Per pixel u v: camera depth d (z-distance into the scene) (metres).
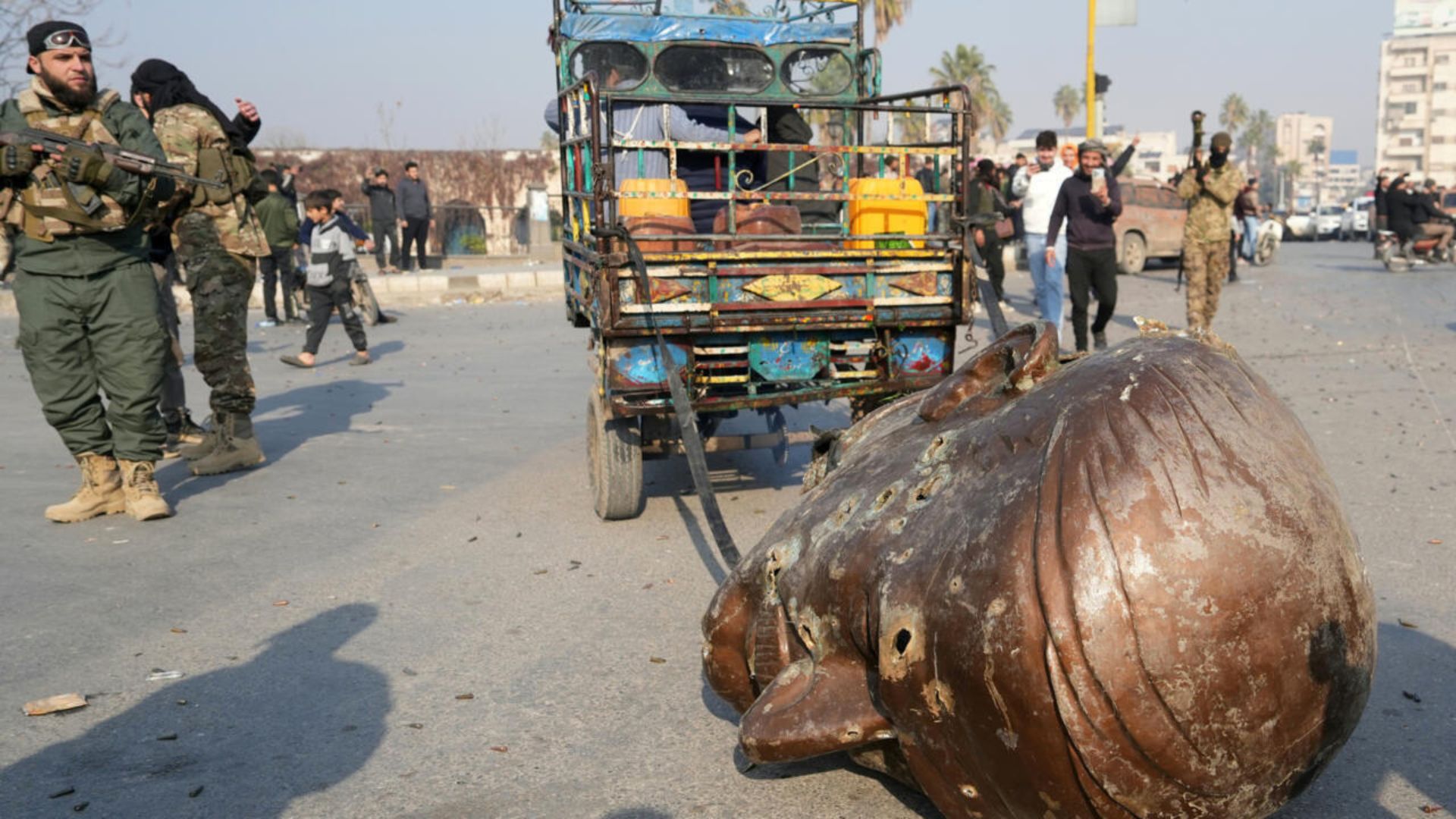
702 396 6.07
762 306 5.92
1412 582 5.14
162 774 3.64
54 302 6.43
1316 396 9.84
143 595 5.43
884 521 3.00
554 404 10.70
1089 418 2.71
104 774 3.64
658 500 7.12
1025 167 17.23
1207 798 2.59
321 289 13.12
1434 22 174.62
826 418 9.47
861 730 2.92
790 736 2.93
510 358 13.99
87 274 6.41
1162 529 2.52
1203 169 11.98
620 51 7.70
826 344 6.18
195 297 7.84
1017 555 2.57
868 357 6.34
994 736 2.60
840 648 3.03
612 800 3.43
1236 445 2.68
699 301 5.84
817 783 3.51
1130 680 2.46
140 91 7.61
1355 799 3.28
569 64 7.66
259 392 11.59
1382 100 179.25
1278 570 2.55
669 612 5.10
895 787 3.47
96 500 6.81
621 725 3.95
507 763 3.69
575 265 7.00
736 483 7.55
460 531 6.50
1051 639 2.48
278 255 18.44
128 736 3.91
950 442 3.07
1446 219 25.52
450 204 33.19
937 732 2.75
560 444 8.86
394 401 10.97
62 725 4.00
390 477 7.85
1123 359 2.91
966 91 6.23
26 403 10.85
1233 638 2.50
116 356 6.55
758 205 6.54
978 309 16.72
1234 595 2.50
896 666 2.77
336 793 3.50
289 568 5.84
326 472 8.03
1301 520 2.64
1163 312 16.84
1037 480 2.66
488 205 35.00
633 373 5.91
